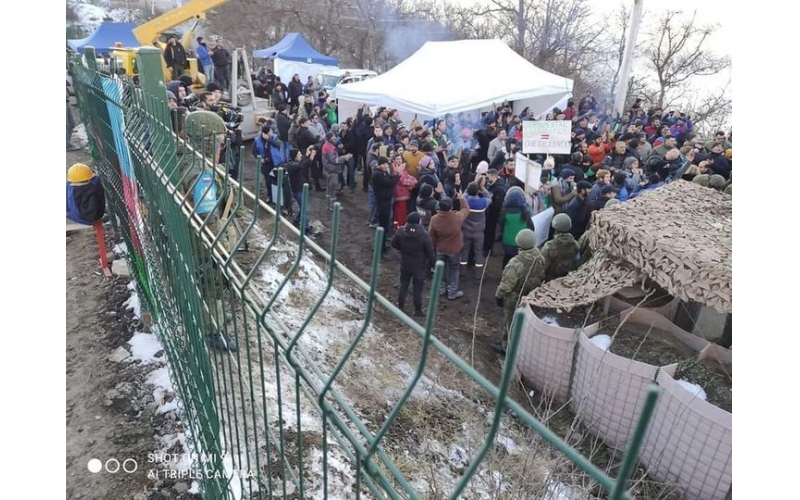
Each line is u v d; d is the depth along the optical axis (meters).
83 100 5.06
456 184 7.12
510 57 11.55
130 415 3.17
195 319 1.85
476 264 6.69
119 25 14.02
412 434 3.53
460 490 0.65
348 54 29.61
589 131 10.76
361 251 7.28
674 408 3.43
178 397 3.07
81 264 5.07
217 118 3.42
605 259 4.64
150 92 2.72
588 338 4.00
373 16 28.42
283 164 7.58
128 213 3.65
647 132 11.59
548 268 5.29
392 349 4.75
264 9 27.59
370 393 3.93
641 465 3.70
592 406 3.88
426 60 11.25
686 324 4.83
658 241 3.94
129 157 3.02
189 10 10.82
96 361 3.64
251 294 1.40
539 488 2.48
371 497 2.81
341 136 9.73
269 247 1.25
